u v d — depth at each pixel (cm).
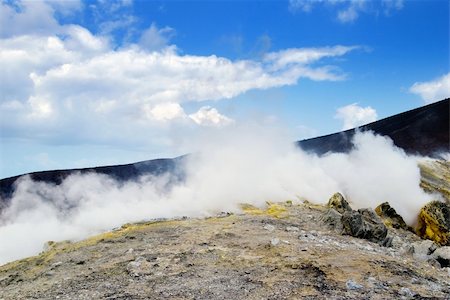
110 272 2233
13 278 2394
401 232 3894
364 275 1991
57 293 1953
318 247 2552
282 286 1838
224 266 2212
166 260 2378
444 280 2089
